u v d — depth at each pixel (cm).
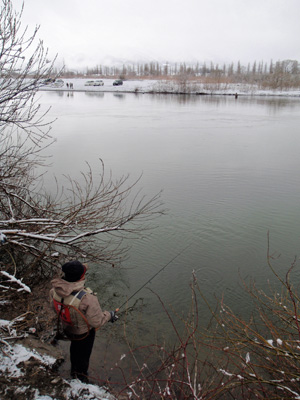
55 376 374
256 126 2839
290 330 493
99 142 2106
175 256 759
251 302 599
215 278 680
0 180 625
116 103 5072
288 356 359
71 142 2072
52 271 650
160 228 893
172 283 659
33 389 353
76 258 703
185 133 2488
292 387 370
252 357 444
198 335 505
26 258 676
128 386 359
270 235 870
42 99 5681
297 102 5500
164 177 1384
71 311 338
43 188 1188
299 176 1409
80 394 357
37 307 538
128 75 14912
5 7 490
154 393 389
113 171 1459
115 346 477
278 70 9019
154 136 2356
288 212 1022
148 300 603
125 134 2423
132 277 676
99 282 655
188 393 385
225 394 388
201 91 7825
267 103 5269
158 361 448
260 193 1195
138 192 1191
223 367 427
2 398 339
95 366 435
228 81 9500
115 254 732
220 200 1119
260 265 735
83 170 1460
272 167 1551
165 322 540
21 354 402
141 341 491
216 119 3306
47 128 2572
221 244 820
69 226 643
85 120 3138
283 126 2834
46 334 477
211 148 1969
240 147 2003
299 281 675
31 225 662
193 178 1372
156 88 7981
